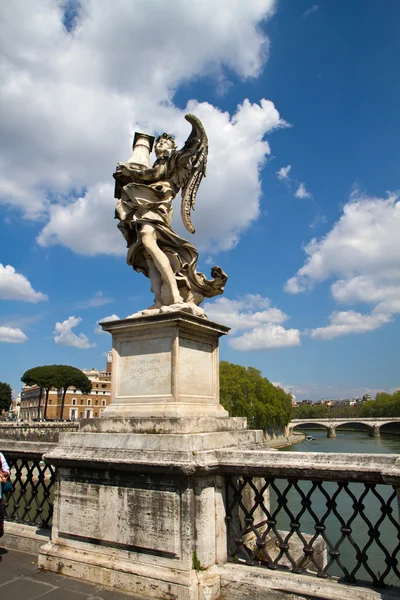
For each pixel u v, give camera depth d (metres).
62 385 73.56
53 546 4.69
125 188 5.58
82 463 4.51
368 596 3.39
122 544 4.22
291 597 3.62
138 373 4.91
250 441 5.01
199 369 5.04
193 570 3.84
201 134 5.74
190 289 5.45
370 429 96.69
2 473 5.40
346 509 18.92
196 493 3.97
